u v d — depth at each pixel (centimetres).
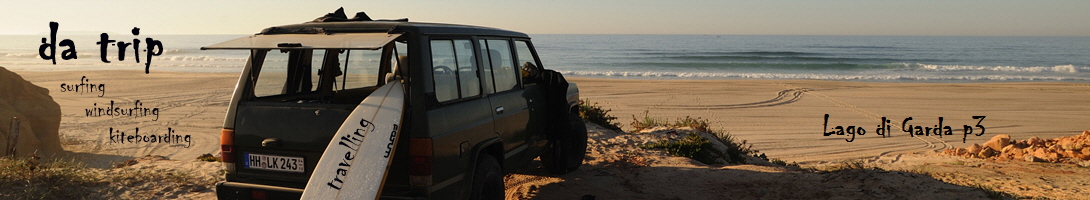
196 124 1655
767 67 5434
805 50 9844
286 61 454
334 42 373
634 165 757
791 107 2430
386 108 378
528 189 613
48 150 1103
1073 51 10125
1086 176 856
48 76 3247
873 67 5491
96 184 558
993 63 6384
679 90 3009
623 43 14550
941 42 16588
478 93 458
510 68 527
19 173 550
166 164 670
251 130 409
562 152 614
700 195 609
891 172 644
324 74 501
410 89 382
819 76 4462
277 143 399
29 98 1104
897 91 3055
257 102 412
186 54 7112
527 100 545
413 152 378
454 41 435
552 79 592
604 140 952
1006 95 2906
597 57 7181
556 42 15488
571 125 662
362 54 522
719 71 5006
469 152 428
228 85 2838
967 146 1642
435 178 387
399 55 452
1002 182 771
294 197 392
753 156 1161
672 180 674
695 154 890
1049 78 4406
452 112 410
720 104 2488
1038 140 1252
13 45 12281
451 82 420
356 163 363
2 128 973
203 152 1265
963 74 4772
